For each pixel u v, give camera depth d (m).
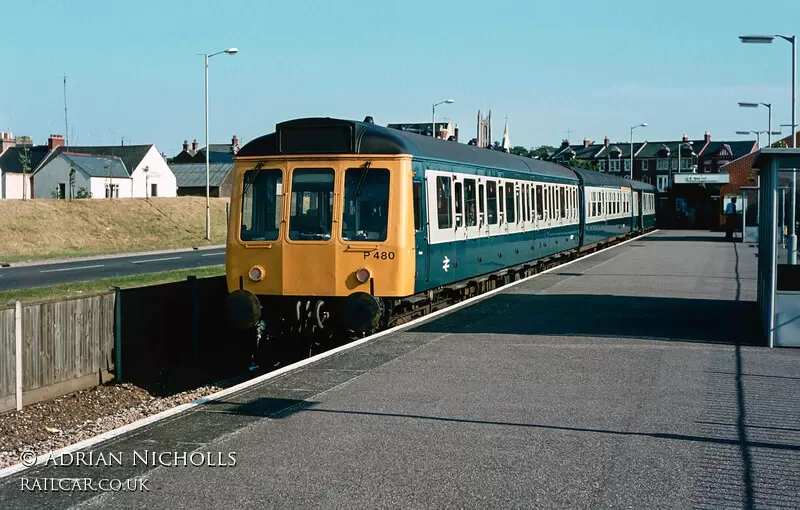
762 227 15.05
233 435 8.03
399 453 7.46
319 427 8.30
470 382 10.29
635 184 53.09
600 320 15.48
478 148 20.41
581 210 33.22
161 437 7.99
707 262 30.50
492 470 6.98
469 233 18.03
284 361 14.97
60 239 47.06
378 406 9.13
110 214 53.69
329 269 13.70
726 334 13.95
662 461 7.21
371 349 12.49
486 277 20.52
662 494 6.43
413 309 16.00
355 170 13.84
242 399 9.47
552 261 29.70
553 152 148.12
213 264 33.59
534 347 12.67
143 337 14.64
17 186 80.44
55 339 12.57
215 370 15.81
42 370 12.32
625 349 12.52
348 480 6.76
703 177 64.69
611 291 20.42
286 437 7.96
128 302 14.26
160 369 14.90
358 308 13.39
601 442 7.77
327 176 13.87
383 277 13.65
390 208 13.75
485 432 8.11
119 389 13.52
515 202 22.42
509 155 23.36
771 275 12.72
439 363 11.45
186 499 6.38
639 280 23.33
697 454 7.42
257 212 14.08
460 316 15.94
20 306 11.84
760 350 12.46
